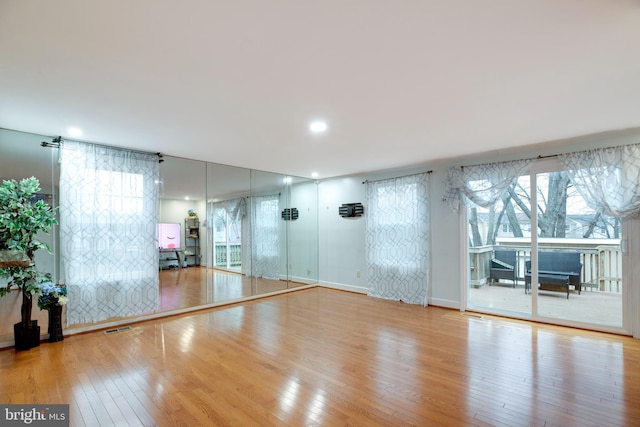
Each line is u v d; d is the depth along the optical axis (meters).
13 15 1.42
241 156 4.45
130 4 1.37
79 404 2.21
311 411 2.13
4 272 3.02
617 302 4.24
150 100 2.45
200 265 4.84
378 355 3.04
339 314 4.49
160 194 4.37
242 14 1.45
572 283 4.61
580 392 2.35
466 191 4.55
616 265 4.24
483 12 1.45
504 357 2.98
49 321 3.36
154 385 2.47
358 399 2.28
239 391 2.39
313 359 2.96
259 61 1.89
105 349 3.19
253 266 5.58
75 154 3.59
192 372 2.69
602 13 1.45
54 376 2.61
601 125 3.11
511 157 4.27
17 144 3.28
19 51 1.74
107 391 2.38
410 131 3.29
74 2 1.34
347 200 6.17
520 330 3.77
